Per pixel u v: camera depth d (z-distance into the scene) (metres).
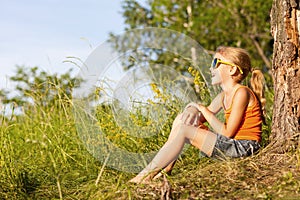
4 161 5.04
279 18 4.89
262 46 15.41
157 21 16.25
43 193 4.81
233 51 4.93
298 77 4.78
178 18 15.98
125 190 4.26
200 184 4.30
